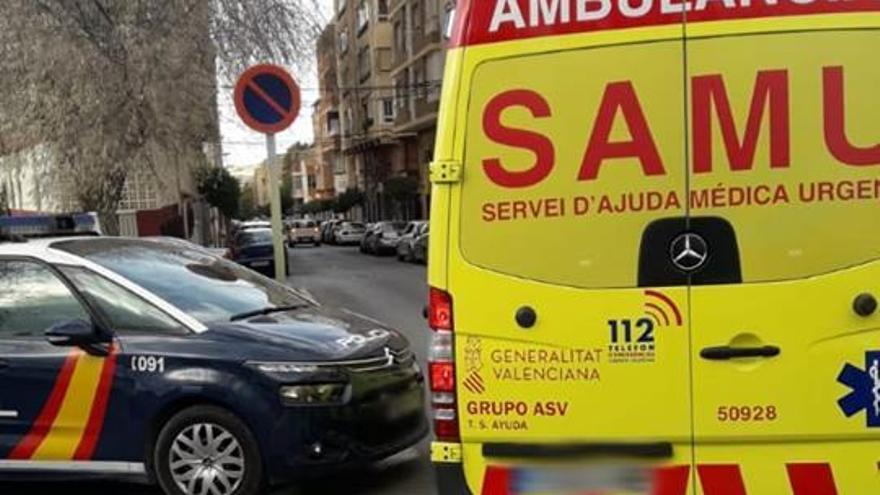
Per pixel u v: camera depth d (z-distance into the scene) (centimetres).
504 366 317
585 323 311
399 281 2161
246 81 734
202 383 494
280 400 489
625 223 308
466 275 317
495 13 312
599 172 308
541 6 309
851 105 298
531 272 314
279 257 743
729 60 301
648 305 308
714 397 307
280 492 537
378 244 3628
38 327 534
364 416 511
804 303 302
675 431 309
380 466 579
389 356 543
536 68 310
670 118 304
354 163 7325
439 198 319
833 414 304
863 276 300
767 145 301
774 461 308
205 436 499
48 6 1328
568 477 316
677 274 306
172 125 1503
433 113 4422
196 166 2045
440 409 324
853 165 299
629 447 312
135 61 1386
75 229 866
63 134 1419
